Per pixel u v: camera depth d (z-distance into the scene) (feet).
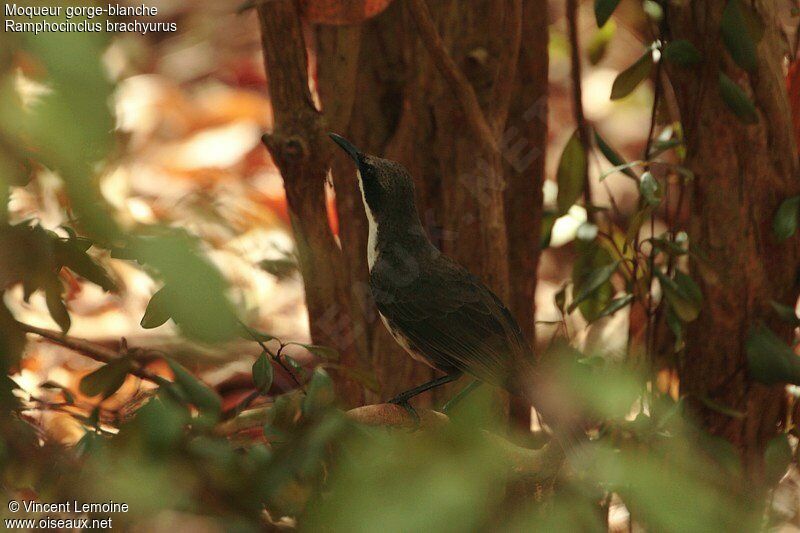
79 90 8.52
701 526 12.70
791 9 26.48
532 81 29.60
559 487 18.78
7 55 8.57
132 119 49.24
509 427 29.84
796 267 26.45
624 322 33.55
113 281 14.83
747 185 25.35
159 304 14.03
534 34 29.12
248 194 46.44
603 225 33.55
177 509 12.49
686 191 30.04
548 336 36.09
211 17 64.59
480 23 25.36
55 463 12.87
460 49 25.58
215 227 14.21
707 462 24.48
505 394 25.52
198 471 12.71
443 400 28.45
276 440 14.25
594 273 26.78
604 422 21.04
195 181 47.37
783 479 27.94
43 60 8.36
